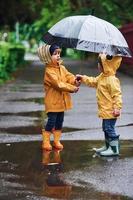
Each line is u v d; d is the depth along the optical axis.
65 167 8.03
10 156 8.73
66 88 8.94
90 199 6.55
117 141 8.74
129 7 32.09
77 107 14.44
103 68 8.62
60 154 8.87
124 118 12.48
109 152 8.73
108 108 8.66
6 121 12.20
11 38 53.09
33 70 31.00
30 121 12.20
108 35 8.50
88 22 8.55
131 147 9.37
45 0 44.59
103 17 31.73
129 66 25.98
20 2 54.22
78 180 7.35
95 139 10.05
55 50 8.95
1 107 14.73
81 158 8.59
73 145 9.54
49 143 9.24
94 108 14.27
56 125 9.23
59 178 7.44
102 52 8.34
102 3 31.59
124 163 8.25
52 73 8.96
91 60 41.25
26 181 7.30
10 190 6.90
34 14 60.97
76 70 29.53
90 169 7.91
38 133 10.66
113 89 8.55
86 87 19.94
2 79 23.23
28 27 65.00
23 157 8.66
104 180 7.36
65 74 9.12
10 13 53.53
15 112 13.71
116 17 31.89
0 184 7.16
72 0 38.66
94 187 7.04
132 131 10.88
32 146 9.48
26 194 6.73
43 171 7.81
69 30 8.56
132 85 20.53
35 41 64.69
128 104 14.92
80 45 8.35
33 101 16.14
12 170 7.87
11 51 27.30
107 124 8.73
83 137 10.26
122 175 7.60
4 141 9.90
